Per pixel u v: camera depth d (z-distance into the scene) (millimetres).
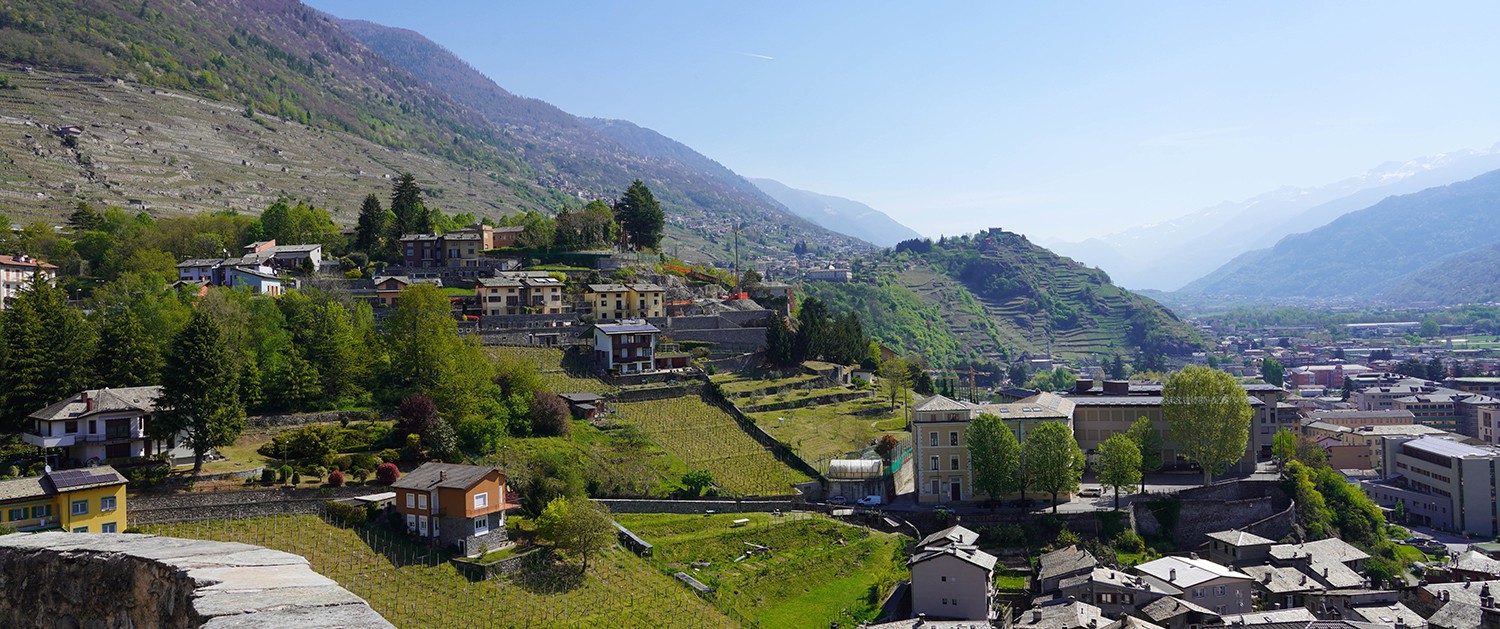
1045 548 128875
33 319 113938
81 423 105750
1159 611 109625
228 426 109125
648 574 106812
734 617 101375
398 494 104688
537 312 192625
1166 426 161250
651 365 173000
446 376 135000
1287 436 164625
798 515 130000
